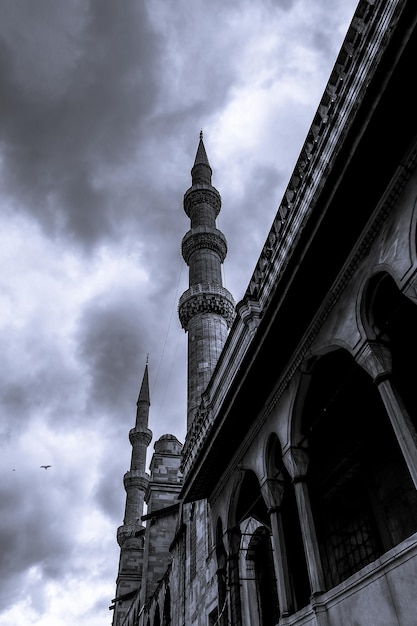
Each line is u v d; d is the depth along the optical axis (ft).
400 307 25.77
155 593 98.17
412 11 20.31
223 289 111.55
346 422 38.01
